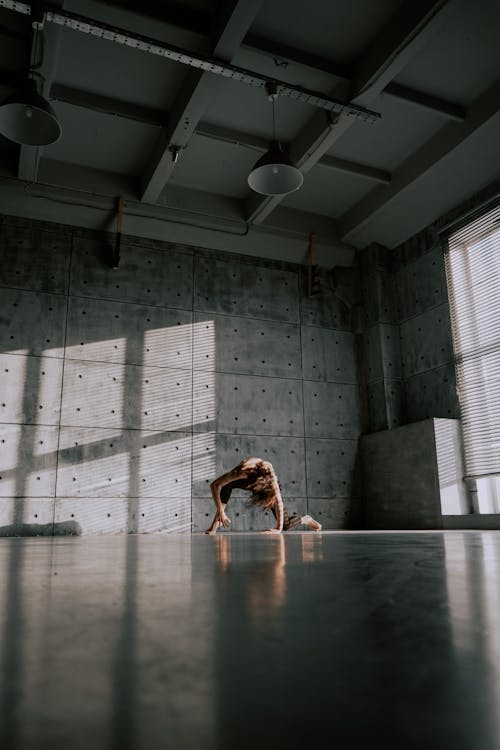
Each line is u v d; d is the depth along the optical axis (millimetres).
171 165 9562
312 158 9461
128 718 285
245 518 10555
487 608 682
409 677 367
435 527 9734
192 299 11289
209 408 10844
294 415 11445
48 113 6039
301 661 416
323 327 12156
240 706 304
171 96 8797
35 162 9422
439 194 10469
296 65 7953
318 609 681
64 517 9430
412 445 10422
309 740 248
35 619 626
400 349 11797
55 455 9617
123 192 10570
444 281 10867
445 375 10633
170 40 7402
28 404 9680
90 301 10539
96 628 563
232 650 454
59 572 1339
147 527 9875
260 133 9609
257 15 7410
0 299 9969
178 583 1029
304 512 11039
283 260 12219
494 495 9648
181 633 532
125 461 10016
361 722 276
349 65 8250
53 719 282
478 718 281
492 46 7883
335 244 12148
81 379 10109
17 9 6418
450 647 462
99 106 8711
